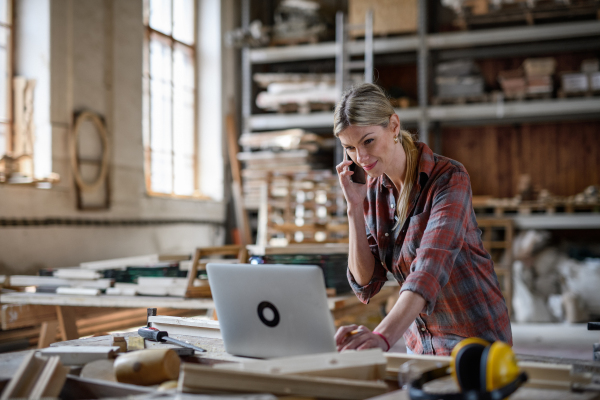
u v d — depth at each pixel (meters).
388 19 7.16
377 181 1.83
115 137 5.87
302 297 1.27
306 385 1.06
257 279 1.33
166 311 3.62
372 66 7.04
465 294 1.63
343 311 3.12
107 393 1.13
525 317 6.17
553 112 6.64
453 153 8.09
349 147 1.64
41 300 3.27
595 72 6.64
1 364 1.35
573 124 7.68
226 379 1.05
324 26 7.46
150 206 6.36
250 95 7.70
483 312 1.64
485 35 6.87
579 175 7.64
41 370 1.14
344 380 1.07
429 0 8.13
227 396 1.00
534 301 6.23
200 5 7.79
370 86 1.62
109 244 5.74
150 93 6.83
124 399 0.99
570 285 6.32
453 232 1.47
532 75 6.75
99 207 5.58
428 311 1.34
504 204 6.91
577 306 6.05
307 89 7.22
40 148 5.12
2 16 5.11
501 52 7.36
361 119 1.57
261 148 7.79
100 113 5.71
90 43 5.60
